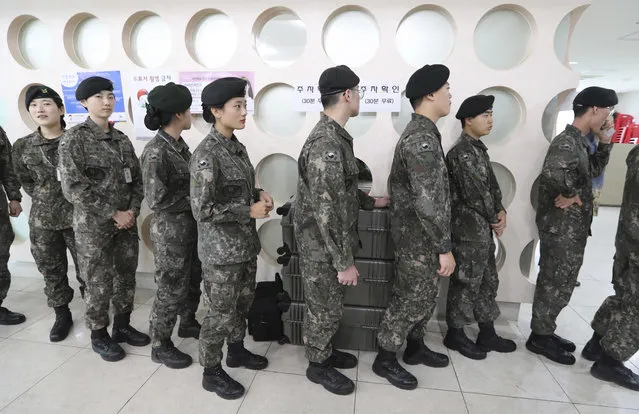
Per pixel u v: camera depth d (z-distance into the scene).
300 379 1.77
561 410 1.58
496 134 2.17
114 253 2.00
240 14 2.14
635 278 1.64
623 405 1.60
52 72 2.42
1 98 2.52
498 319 2.36
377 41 2.13
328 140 1.45
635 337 1.66
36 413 1.54
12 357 1.93
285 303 1.99
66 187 1.77
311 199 1.50
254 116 2.27
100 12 2.29
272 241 2.49
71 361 1.91
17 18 2.39
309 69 2.14
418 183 1.48
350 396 1.65
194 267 2.10
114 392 1.67
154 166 1.68
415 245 1.63
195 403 1.60
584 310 2.51
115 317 2.09
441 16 2.07
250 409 1.57
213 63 2.32
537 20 1.95
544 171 1.86
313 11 2.08
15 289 2.76
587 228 1.87
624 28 4.09
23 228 2.83
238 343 1.85
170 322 1.87
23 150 2.14
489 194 1.83
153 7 2.22
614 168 6.61
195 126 2.36
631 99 9.85
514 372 1.83
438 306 2.37
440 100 1.57
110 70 2.35
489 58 2.10
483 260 1.86
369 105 2.12
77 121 2.46
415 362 1.89
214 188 1.47
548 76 1.99
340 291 1.63
